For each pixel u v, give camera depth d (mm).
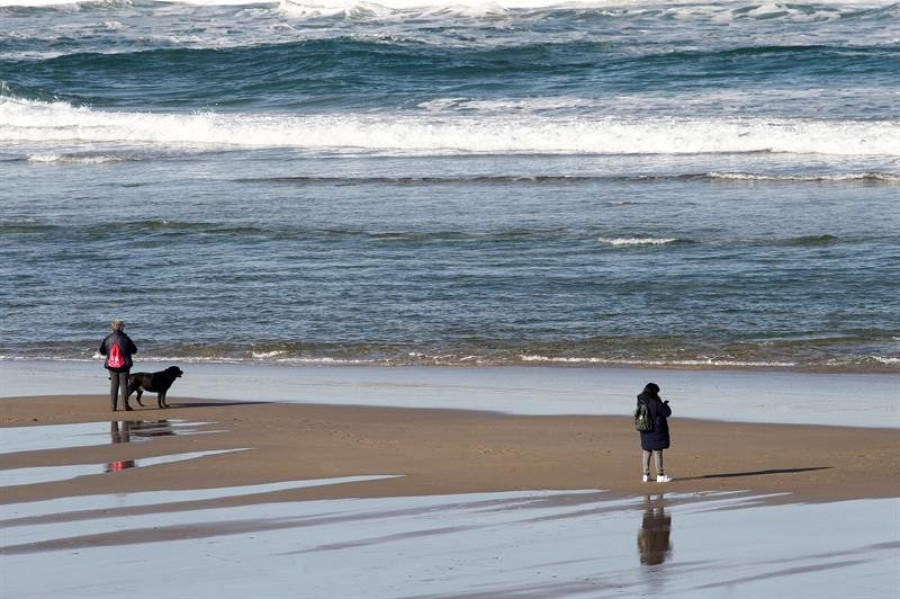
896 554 32562
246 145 152250
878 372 62062
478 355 67312
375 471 43969
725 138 135625
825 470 43281
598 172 125812
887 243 91500
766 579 30625
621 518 37250
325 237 100312
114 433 51375
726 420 52219
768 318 73000
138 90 191250
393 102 170625
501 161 134000
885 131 132750
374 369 64875
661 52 197750
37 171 138875
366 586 30688
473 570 31875
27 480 43281
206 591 30578
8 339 73750
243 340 71938
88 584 31281
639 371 63250
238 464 45281
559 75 184500
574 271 86125
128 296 83375
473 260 90562
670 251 91438
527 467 44281
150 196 121125
